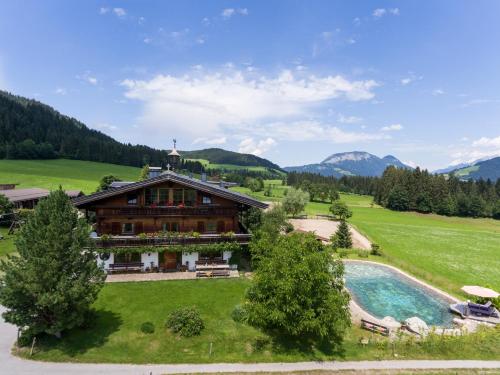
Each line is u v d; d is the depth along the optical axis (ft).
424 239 221.66
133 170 518.37
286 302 60.95
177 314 70.28
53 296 56.54
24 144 475.72
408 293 107.04
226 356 61.41
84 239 65.46
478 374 60.39
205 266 103.96
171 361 59.06
